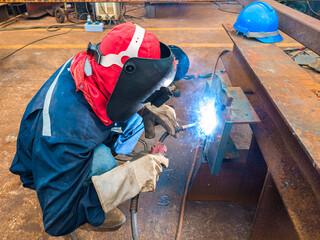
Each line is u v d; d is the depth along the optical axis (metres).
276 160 1.34
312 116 1.17
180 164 2.37
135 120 1.44
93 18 6.59
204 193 1.96
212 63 4.27
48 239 1.76
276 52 1.93
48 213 0.99
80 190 1.02
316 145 1.00
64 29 6.12
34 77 3.94
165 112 1.65
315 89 1.41
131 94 0.99
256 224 1.50
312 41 1.67
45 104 1.07
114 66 1.00
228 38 5.38
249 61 1.77
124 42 0.98
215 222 1.88
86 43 5.25
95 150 1.06
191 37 5.45
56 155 0.97
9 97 3.42
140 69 0.94
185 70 1.79
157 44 1.05
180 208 1.98
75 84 1.09
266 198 1.37
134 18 6.94
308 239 1.00
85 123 1.01
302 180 1.22
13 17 7.06
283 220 1.36
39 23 6.63
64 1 4.77
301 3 5.72
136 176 1.09
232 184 1.88
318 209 1.10
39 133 1.03
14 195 2.07
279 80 1.51
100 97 1.04
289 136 1.38
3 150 2.53
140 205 2.00
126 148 1.41
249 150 1.68
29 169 1.20
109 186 1.02
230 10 7.67
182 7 8.05
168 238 1.78
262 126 1.61
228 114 1.36
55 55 4.70
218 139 1.46
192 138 2.67
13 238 1.77
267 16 2.13
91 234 1.79
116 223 1.29
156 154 1.26
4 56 4.67
